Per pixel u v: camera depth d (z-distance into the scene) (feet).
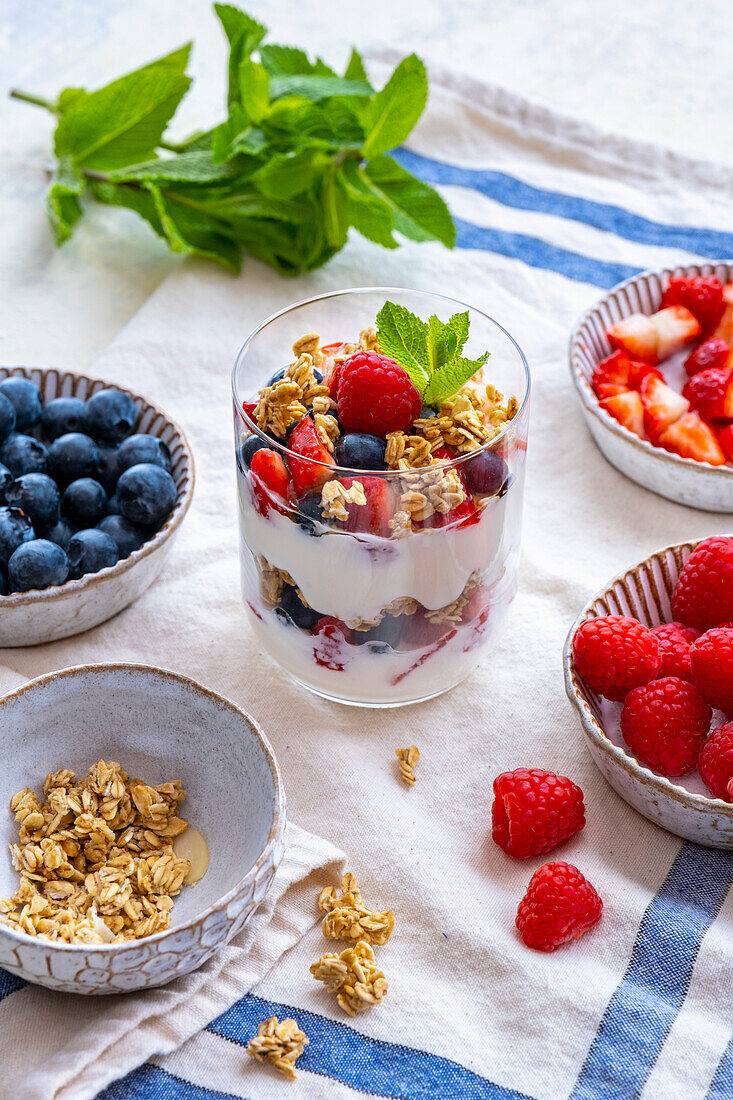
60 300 2.92
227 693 2.46
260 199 2.91
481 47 3.47
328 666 2.35
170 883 2.25
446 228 2.87
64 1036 2.18
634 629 2.32
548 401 2.77
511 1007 2.20
